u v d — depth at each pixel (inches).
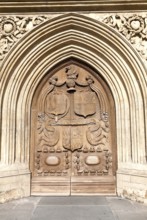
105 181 261.3
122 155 255.1
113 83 266.4
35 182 263.3
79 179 263.3
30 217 196.4
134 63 253.0
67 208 218.5
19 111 262.4
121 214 203.0
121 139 257.4
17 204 230.7
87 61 272.8
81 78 277.1
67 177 264.4
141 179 238.1
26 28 261.7
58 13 262.5
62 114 272.8
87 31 264.7
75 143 268.5
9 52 255.8
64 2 254.1
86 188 261.4
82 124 270.7
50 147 269.7
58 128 271.6
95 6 256.4
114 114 268.2
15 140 257.6
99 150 267.0
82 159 267.4
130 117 256.7
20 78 263.3
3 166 244.8
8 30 259.8
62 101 274.5
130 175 244.8
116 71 265.1
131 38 256.2
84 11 261.3
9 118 255.1
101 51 265.4
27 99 267.6
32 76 269.1
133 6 255.9
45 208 218.5
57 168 266.8
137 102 252.5
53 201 240.4
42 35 262.1
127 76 258.4
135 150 248.7
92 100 273.7
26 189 255.4
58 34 266.4
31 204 230.7
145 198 233.5
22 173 252.7
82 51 271.6
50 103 274.7
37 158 268.2
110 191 259.9
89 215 200.4
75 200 243.8
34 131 270.7
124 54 256.8
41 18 262.4
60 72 277.6
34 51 264.7
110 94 271.6
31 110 272.5
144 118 249.1
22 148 258.8
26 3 255.1
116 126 262.5
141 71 249.8
